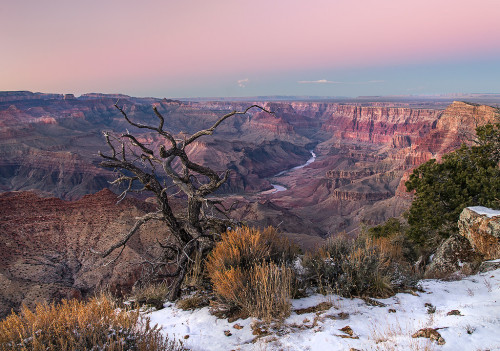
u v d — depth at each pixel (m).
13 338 4.16
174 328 5.87
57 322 4.41
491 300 5.82
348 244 8.35
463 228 12.22
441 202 17.38
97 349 4.02
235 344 5.01
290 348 4.65
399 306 6.05
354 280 6.80
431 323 5.02
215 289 7.05
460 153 18.89
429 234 17.47
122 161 8.49
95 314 4.63
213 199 8.82
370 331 5.00
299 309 6.00
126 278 30.86
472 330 4.56
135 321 4.72
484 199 15.65
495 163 17.52
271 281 6.14
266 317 5.52
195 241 9.15
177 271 8.53
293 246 8.90
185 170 9.39
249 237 7.80
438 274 9.49
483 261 10.17
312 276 7.34
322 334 4.91
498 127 18.05
